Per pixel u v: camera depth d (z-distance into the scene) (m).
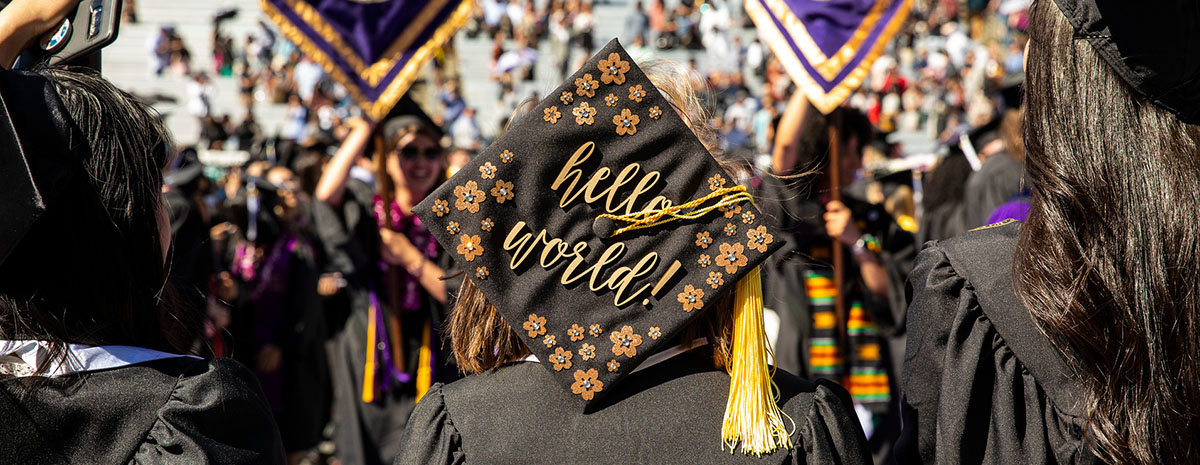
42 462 1.28
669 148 1.51
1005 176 4.20
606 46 1.52
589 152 1.50
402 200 4.16
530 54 22.27
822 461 1.45
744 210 1.50
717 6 23.98
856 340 3.91
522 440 1.47
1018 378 1.52
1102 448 1.43
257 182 5.25
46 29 1.50
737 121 18.50
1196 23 1.38
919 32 23.64
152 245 1.43
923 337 1.62
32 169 1.29
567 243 1.50
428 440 1.49
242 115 19.61
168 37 21.48
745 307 1.51
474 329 1.62
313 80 19.95
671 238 1.50
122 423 1.33
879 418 3.88
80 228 1.36
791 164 3.96
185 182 4.36
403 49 4.30
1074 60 1.47
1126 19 1.40
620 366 1.48
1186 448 1.40
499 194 1.49
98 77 1.45
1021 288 1.49
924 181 6.16
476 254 1.49
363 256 4.19
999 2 23.64
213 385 1.40
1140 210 1.42
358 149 4.20
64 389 1.32
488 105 21.47
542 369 1.54
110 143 1.38
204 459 1.31
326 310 4.39
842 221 3.82
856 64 3.89
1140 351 1.41
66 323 1.36
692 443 1.46
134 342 1.45
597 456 1.45
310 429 4.84
